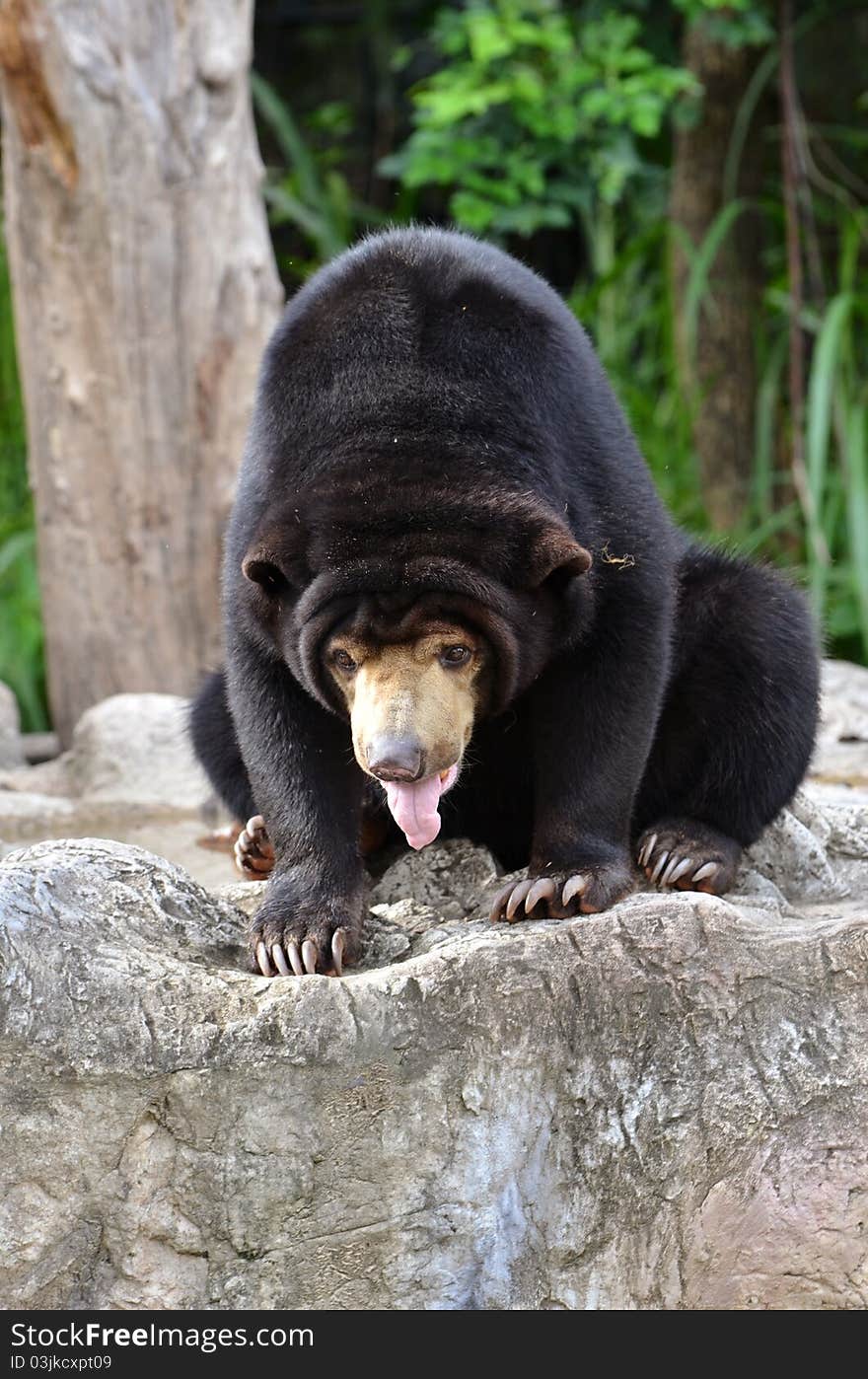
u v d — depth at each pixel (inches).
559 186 809.5
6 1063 267.6
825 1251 294.2
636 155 841.5
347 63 1064.2
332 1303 277.9
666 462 801.6
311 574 295.4
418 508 291.0
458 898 343.6
